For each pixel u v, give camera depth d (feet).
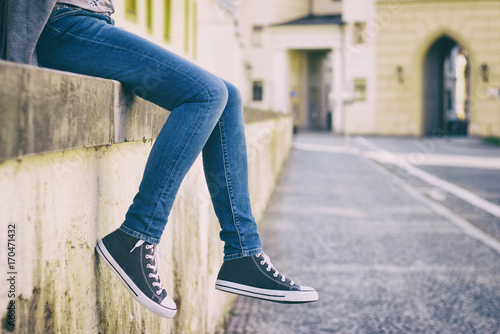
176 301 7.30
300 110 133.69
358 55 109.19
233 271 5.82
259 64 121.70
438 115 115.55
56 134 3.57
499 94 102.06
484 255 16.01
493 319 10.80
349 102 96.68
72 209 4.18
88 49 4.93
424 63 107.34
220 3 42.80
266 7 119.85
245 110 13.24
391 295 12.32
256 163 18.19
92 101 4.17
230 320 10.79
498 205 25.52
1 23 4.87
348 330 10.24
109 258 4.65
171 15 33.96
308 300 5.88
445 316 10.97
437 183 34.30
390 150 68.44
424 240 18.02
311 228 19.83
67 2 4.95
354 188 31.53
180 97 5.04
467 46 103.19
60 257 3.97
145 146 6.18
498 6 101.04
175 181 4.99
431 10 104.47
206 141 5.62
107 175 4.96
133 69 4.93
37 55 5.07
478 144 83.71
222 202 5.80
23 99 3.15
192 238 8.07
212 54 43.47
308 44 116.78
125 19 24.36
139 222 4.85
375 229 19.77
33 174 3.56
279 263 15.03
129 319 5.57
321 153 62.39
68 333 4.12
